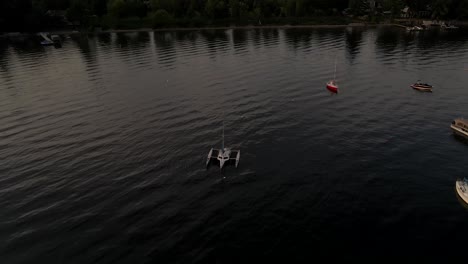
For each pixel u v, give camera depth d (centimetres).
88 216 5328
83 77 13562
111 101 10569
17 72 14588
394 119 8769
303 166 6619
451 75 12631
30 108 10100
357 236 4794
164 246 4694
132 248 4675
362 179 6138
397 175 6244
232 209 5422
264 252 4550
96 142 7769
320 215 5231
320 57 16512
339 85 11806
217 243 4728
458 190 5616
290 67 14662
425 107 9569
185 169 6612
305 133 8050
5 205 5641
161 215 5316
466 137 7650
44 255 4606
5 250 4712
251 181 6181
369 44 19488
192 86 12050
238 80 12744
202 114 9338
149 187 6056
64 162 6938
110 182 6222
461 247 4550
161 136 8012
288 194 5772
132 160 6969
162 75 13688
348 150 7188
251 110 9575
